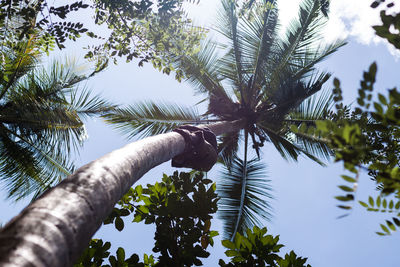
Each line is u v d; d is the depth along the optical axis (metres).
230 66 10.39
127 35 5.68
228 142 10.39
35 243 1.34
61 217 1.55
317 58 9.70
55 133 8.79
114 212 3.99
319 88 8.01
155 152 3.19
